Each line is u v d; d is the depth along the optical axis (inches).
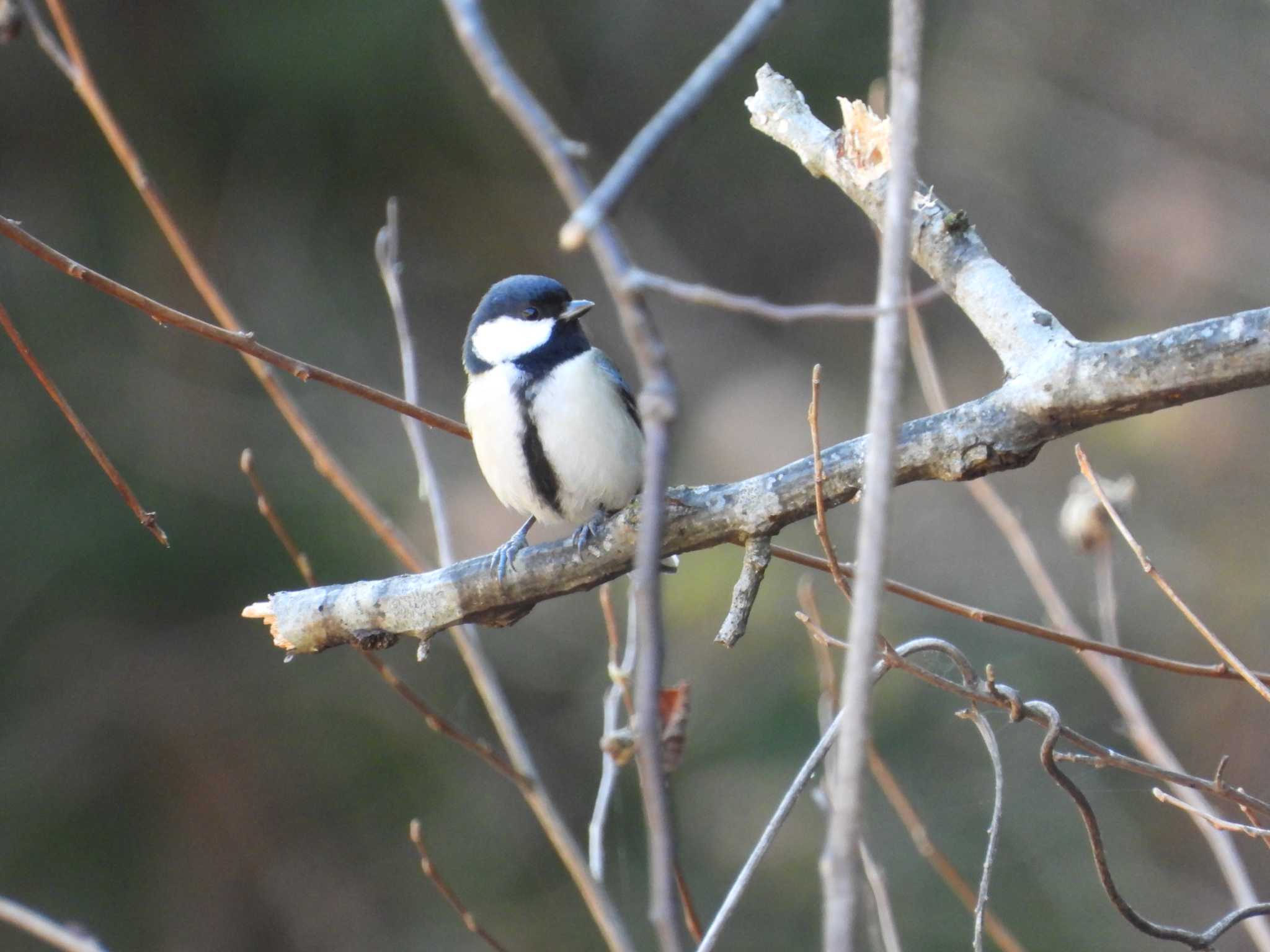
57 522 492.4
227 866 491.5
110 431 513.7
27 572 486.6
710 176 715.4
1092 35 721.6
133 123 565.3
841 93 664.4
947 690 167.5
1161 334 155.8
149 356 539.5
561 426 243.0
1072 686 514.6
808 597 201.6
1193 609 533.3
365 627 201.0
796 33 675.4
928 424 167.8
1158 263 675.4
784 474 174.6
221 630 504.1
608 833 505.0
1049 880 453.4
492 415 247.3
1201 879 456.1
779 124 199.8
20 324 522.9
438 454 567.8
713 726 507.5
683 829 493.0
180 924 481.7
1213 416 583.2
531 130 94.6
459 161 627.2
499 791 516.4
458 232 632.4
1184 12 721.0
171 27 574.6
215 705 499.2
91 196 554.3
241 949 485.7
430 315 619.8
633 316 95.7
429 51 604.7
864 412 660.7
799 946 461.1
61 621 488.4
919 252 182.1
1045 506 586.6
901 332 105.2
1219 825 160.1
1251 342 149.9
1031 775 477.4
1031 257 698.8
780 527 176.4
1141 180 697.0
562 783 527.2
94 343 532.4
